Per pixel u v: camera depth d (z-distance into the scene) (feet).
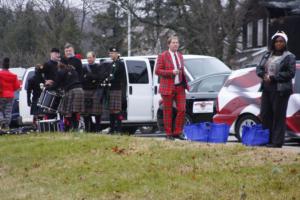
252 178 39.14
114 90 69.72
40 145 53.72
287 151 46.47
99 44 226.58
